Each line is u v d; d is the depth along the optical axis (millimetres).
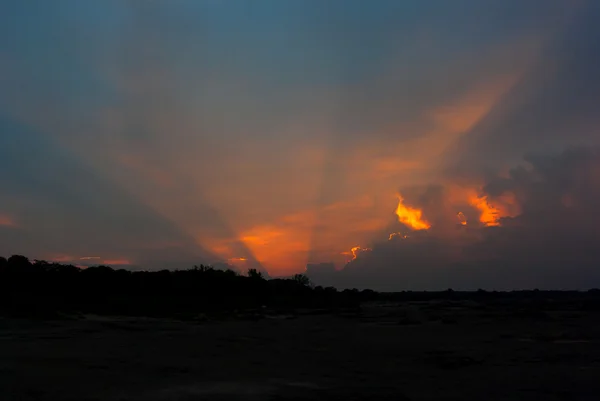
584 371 20219
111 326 39688
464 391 15820
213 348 27234
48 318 42062
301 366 21047
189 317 54344
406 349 28172
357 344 30750
